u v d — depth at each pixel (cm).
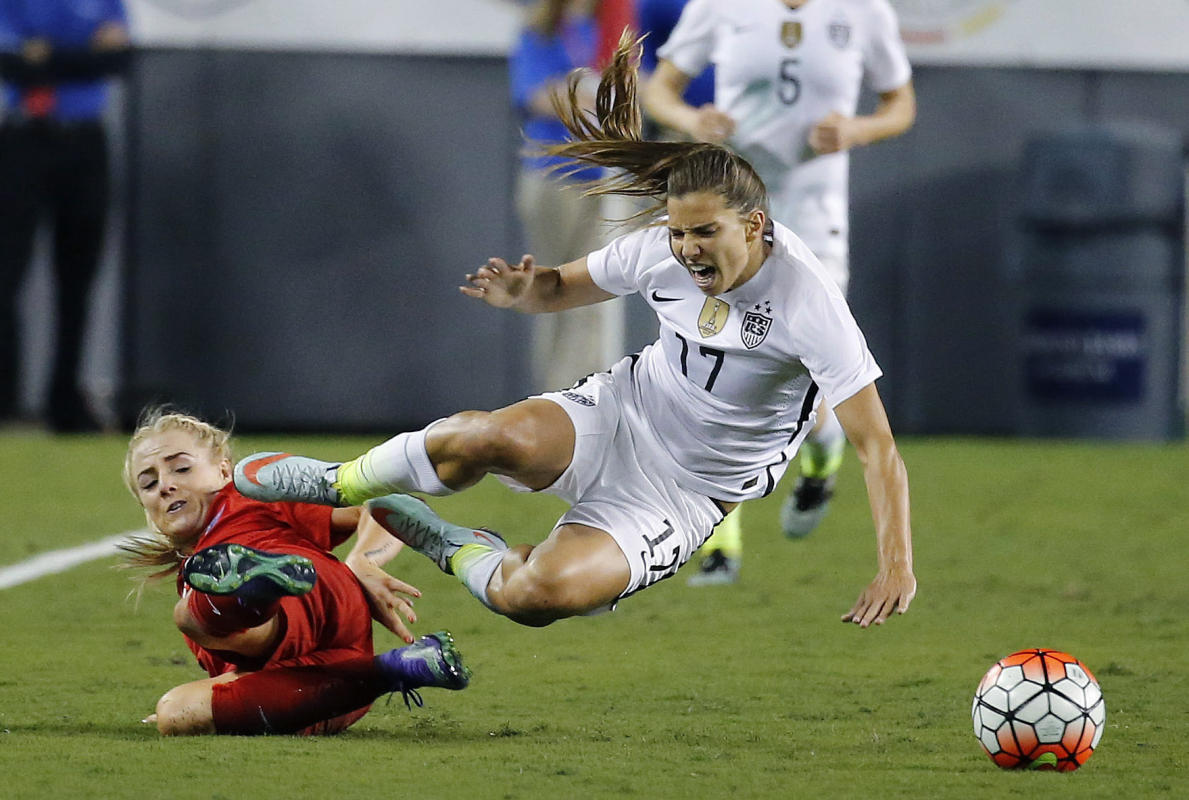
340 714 1595
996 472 4519
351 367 5381
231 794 1314
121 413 5312
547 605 1612
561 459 1677
